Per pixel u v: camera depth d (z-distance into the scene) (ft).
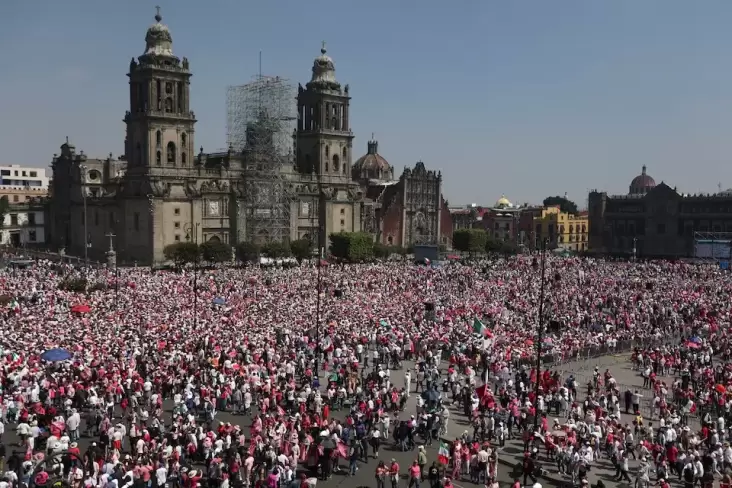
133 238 472.85
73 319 207.41
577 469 120.37
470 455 123.95
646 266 444.14
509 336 215.92
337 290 278.67
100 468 106.63
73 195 518.78
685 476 117.70
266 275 349.41
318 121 582.35
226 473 105.09
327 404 156.04
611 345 221.25
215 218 500.33
